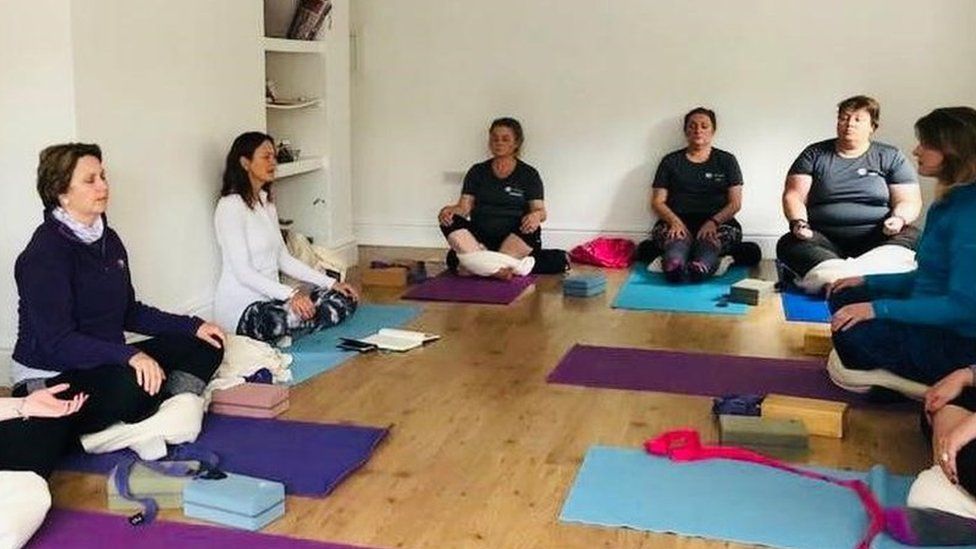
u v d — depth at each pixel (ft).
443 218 19.11
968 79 19.31
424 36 21.45
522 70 21.16
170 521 8.59
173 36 13.50
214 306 14.33
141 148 12.93
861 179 17.79
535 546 8.20
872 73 19.70
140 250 13.03
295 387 12.21
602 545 8.20
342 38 19.22
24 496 8.13
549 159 21.36
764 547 8.17
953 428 8.40
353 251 20.11
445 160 21.88
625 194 21.12
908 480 9.43
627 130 20.89
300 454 10.01
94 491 9.20
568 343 14.28
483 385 12.34
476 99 21.47
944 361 11.03
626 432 10.73
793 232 17.81
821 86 19.94
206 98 14.35
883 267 16.65
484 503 8.99
